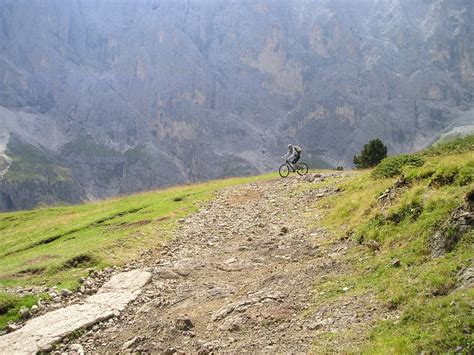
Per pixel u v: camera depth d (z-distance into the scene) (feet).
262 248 72.43
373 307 39.14
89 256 75.82
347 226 67.41
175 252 80.18
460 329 30.14
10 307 57.06
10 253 105.19
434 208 50.01
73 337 49.37
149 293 60.13
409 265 44.32
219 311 49.65
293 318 43.47
